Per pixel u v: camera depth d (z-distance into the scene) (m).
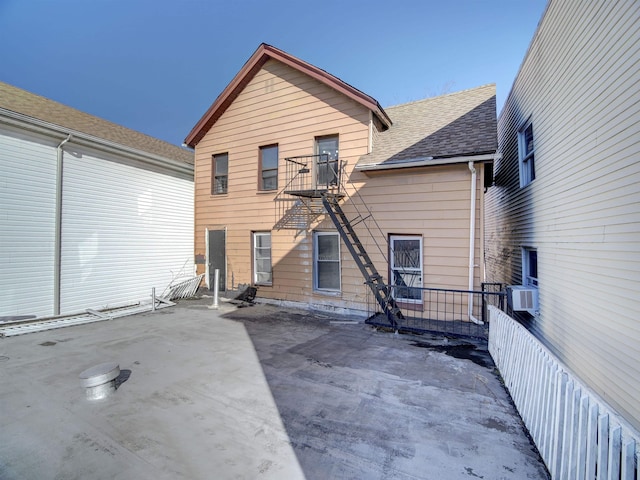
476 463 2.53
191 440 2.85
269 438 2.88
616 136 3.51
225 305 9.16
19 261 7.01
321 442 2.81
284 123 9.03
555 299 5.30
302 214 8.71
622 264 3.41
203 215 10.80
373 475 2.39
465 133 7.05
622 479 1.66
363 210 7.78
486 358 4.93
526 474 2.41
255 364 4.69
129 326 6.94
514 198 8.07
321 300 8.41
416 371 4.42
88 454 2.65
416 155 6.92
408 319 7.02
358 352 5.21
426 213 7.08
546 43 5.60
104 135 9.21
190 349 5.38
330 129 8.30
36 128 7.13
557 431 2.31
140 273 9.69
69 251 7.94
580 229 4.38
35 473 2.43
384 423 3.12
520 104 7.30
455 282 6.81
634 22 3.18
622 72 3.39
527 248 7.20
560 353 5.10
